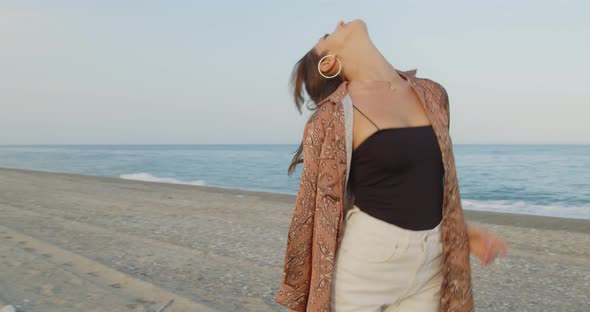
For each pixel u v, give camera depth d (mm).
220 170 42062
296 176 35469
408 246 1526
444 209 1577
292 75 1924
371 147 1531
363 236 1545
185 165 50344
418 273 1562
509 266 5801
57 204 11367
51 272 4801
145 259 5551
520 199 19969
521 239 8125
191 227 8250
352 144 1565
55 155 86375
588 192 22422
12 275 4645
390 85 1680
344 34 1753
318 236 1570
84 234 7113
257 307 3893
